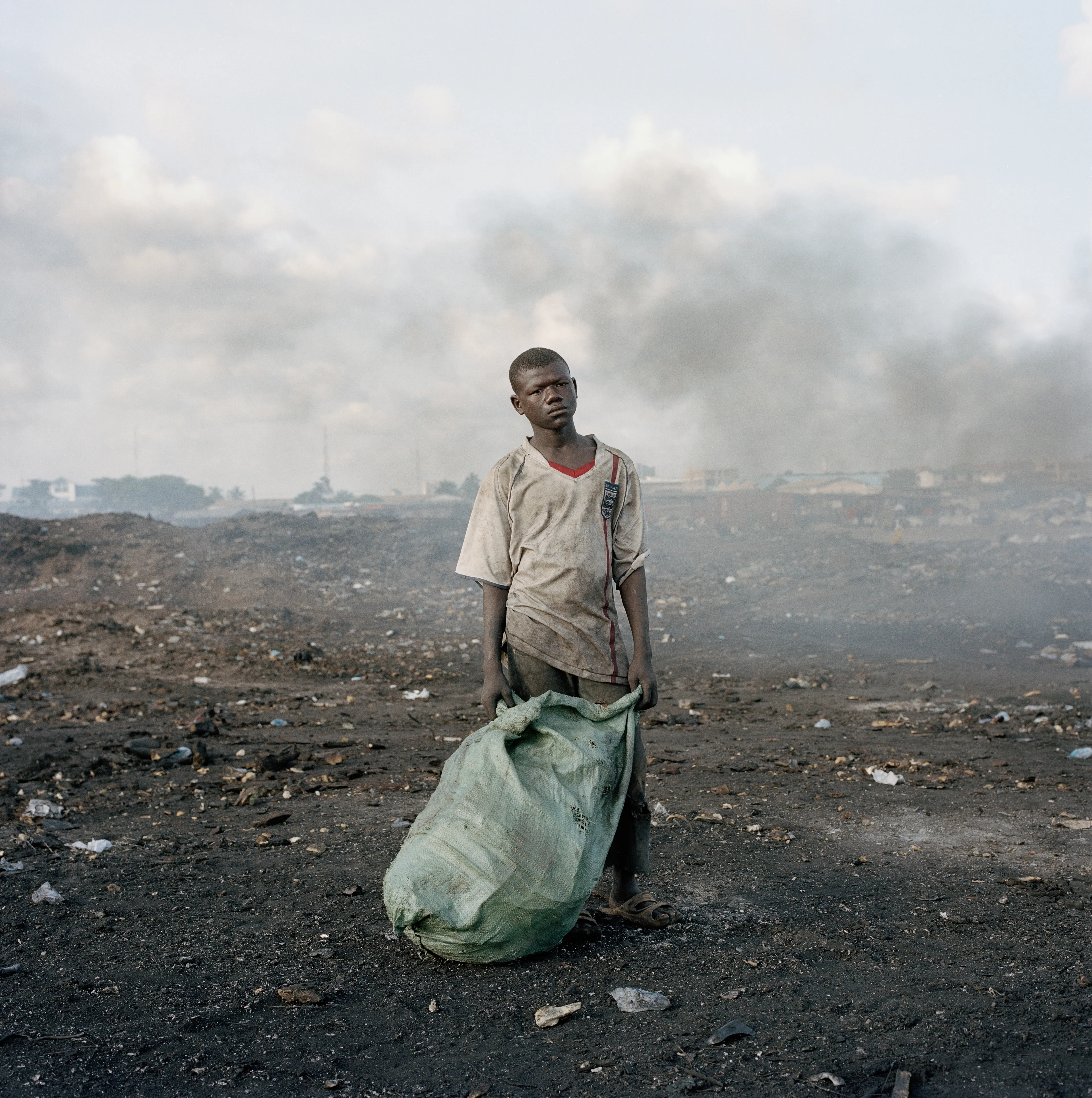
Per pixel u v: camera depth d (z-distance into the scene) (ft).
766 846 14.16
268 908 11.52
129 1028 8.14
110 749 22.22
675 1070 7.36
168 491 387.96
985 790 17.63
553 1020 8.20
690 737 23.75
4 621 46.26
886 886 12.24
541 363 10.29
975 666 36.14
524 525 10.50
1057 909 11.23
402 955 9.88
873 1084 7.12
